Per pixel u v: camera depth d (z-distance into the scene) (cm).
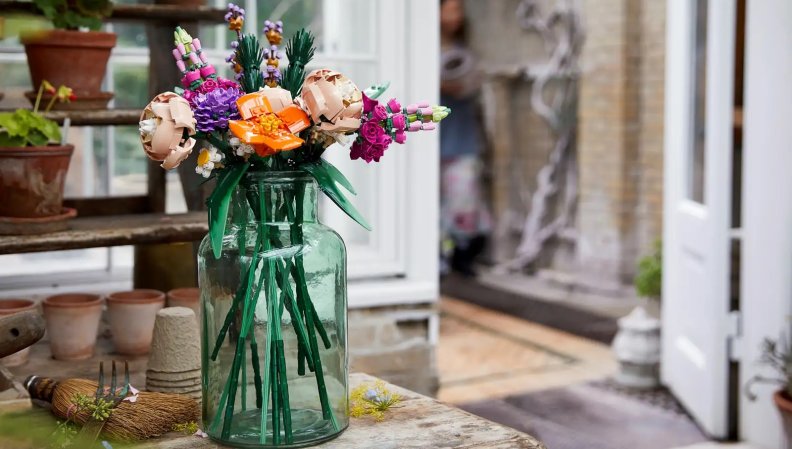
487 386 474
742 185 391
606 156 656
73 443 156
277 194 152
